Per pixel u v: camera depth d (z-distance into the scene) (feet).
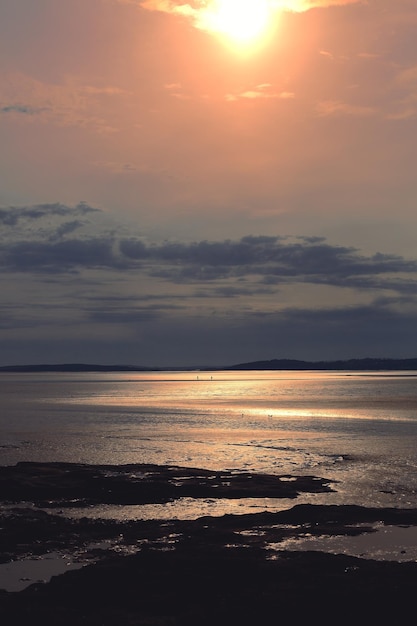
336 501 139.23
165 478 166.71
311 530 114.32
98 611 79.87
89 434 276.62
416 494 144.97
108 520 123.03
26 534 113.60
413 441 240.32
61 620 76.79
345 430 282.97
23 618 77.61
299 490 151.33
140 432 284.00
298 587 85.71
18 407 458.09
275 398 556.10
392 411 390.01
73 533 114.42
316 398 546.26
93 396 617.21
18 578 93.45
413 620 76.33
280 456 207.21
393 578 88.28
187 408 441.68
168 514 130.62
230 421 335.47
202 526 117.80
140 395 635.25
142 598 83.61
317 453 212.23
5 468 179.11
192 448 229.45
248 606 80.23
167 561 96.22
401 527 116.06
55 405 480.23
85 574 91.25
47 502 141.90
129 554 102.17
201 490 150.61
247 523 119.24
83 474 170.50
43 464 188.03
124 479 164.25
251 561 95.76
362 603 80.38
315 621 76.43
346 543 107.24
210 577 89.76
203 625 75.72
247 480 162.20
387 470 176.35
